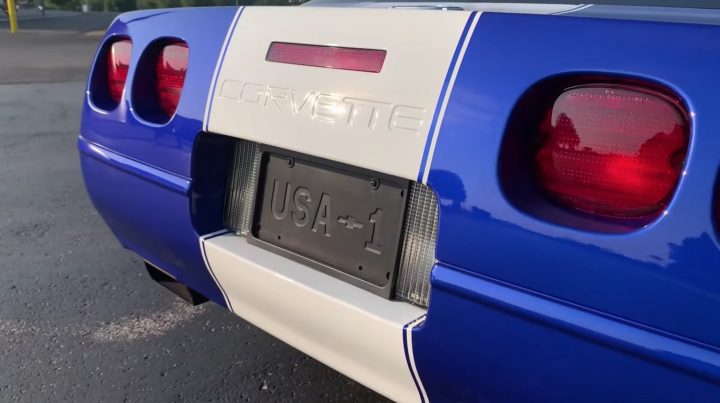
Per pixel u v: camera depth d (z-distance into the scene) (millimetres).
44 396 2234
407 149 1410
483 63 1339
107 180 2139
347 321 1549
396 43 1473
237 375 2389
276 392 2293
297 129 1609
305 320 1672
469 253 1319
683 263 1100
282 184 1765
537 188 1300
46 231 3732
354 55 1535
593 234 1181
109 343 2574
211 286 1997
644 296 1131
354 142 1499
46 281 3086
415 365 1472
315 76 1597
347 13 1594
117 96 2127
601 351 1179
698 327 1087
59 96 8680
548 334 1233
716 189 1092
